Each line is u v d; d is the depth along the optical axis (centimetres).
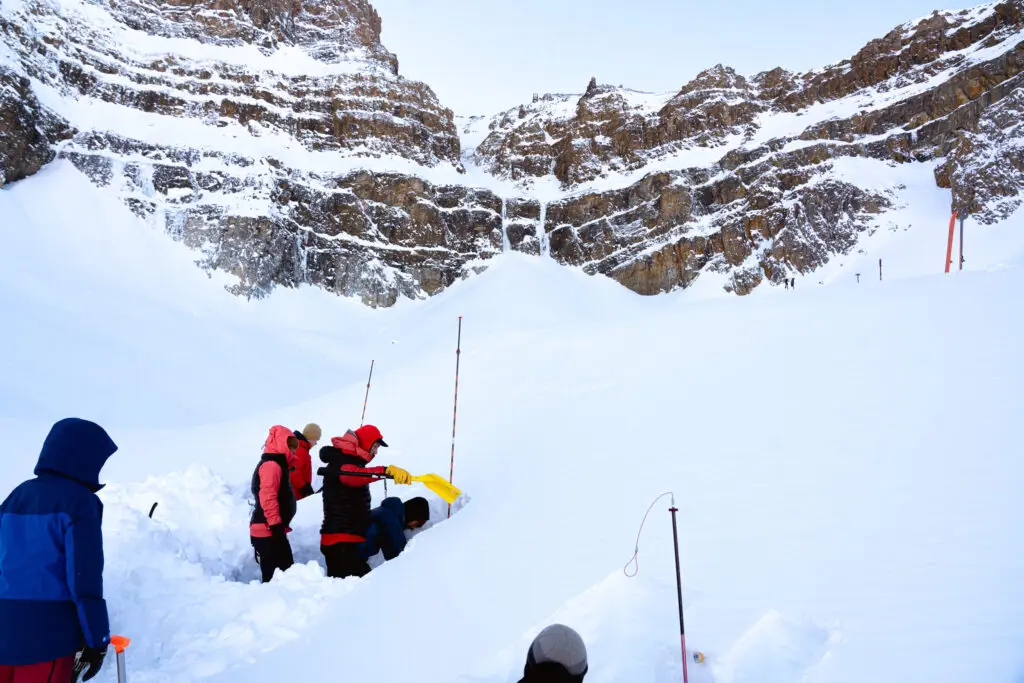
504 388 1183
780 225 5172
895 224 4803
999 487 389
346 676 398
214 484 853
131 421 2347
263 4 6531
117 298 3569
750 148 5800
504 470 762
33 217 4034
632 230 5809
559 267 5841
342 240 5300
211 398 2848
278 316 4538
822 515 423
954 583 313
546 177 6806
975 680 245
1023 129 4497
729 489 504
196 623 521
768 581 367
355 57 6544
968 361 618
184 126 5322
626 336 1245
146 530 656
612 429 759
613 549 464
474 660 378
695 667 315
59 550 317
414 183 5734
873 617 307
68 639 316
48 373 2442
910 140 5334
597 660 345
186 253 4562
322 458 665
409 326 4809
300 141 5772
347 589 558
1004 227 4212
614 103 6762
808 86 6294
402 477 664
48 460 329
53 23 5119
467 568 516
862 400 602
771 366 799
